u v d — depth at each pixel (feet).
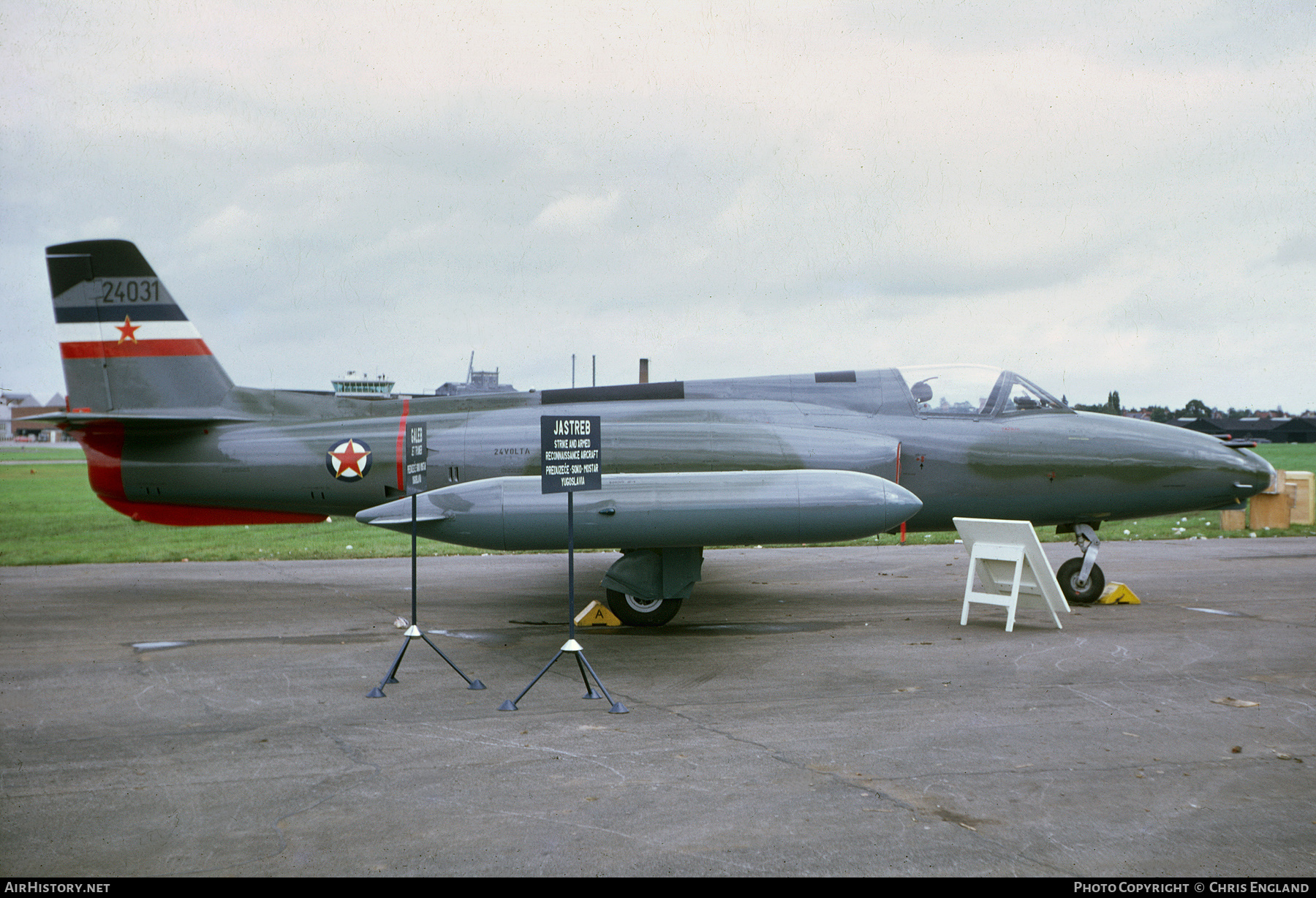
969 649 26.25
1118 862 12.20
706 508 27.81
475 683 21.97
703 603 35.17
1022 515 35.12
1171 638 27.61
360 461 36.06
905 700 20.53
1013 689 21.48
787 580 41.52
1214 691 21.17
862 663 24.43
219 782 15.33
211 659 25.29
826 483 28.25
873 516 27.91
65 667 24.29
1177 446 34.40
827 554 52.13
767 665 24.29
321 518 38.96
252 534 66.85
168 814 13.92
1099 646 26.35
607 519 27.89
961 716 19.16
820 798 14.48
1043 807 14.08
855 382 36.22
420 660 25.08
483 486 28.53
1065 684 21.95
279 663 24.81
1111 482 34.37
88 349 38.93
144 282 38.86
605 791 14.84
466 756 16.63
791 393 36.24
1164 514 35.60
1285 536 60.29
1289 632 28.50
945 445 34.63
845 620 31.35
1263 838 12.97
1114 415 38.52
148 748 17.20
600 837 12.99
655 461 33.35
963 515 35.29
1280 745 17.10
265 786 15.12
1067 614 31.76
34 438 307.58
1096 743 17.25
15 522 73.82
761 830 13.23
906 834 13.07
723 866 12.06
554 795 14.65
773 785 15.07
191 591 38.60
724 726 18.51
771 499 27.89
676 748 17.07
